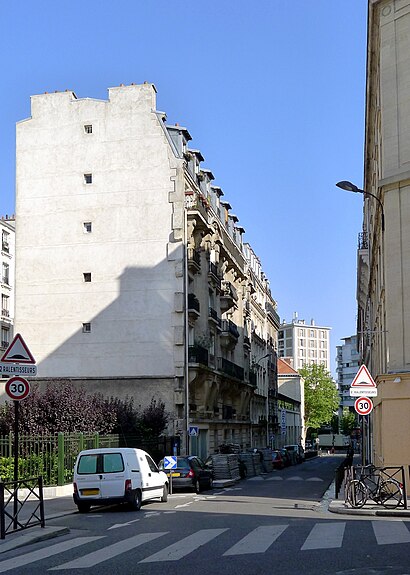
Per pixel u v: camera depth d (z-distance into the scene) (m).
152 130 40.81
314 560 10.29
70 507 20.56
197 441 42.12
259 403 71.00
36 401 32.56
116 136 41.16
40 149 41.91
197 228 42.06
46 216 41.41
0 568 10.51
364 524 14.89
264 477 40.44
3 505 13.21
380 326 30.14
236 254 56.28
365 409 20.53
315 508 19.72
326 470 50.28
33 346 40.59
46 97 42.25
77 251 40.84
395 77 23.97
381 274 27.39
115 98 41.44
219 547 11.88
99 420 33.06
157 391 38.88
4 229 59.12
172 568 9.96
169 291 39.62
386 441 22.27
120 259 40.34
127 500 19.36
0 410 33.34
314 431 137.25
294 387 111.00
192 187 43.31
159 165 40.50
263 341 73.50
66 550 12.17
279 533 13.51
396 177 23.28
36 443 25.12
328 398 119.31
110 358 39.72
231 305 50.97
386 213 23.59
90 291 40.44
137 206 40.44
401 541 12.00
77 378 39.81
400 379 22.27
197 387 42.66
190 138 43.62
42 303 40.84
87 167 41.25
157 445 35.34
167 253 39.88
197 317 41.47
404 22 23.97
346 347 152.38
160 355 39.19
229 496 25.28
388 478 18.80
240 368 53.56
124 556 11.23
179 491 27.81
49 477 24.66
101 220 40.78
